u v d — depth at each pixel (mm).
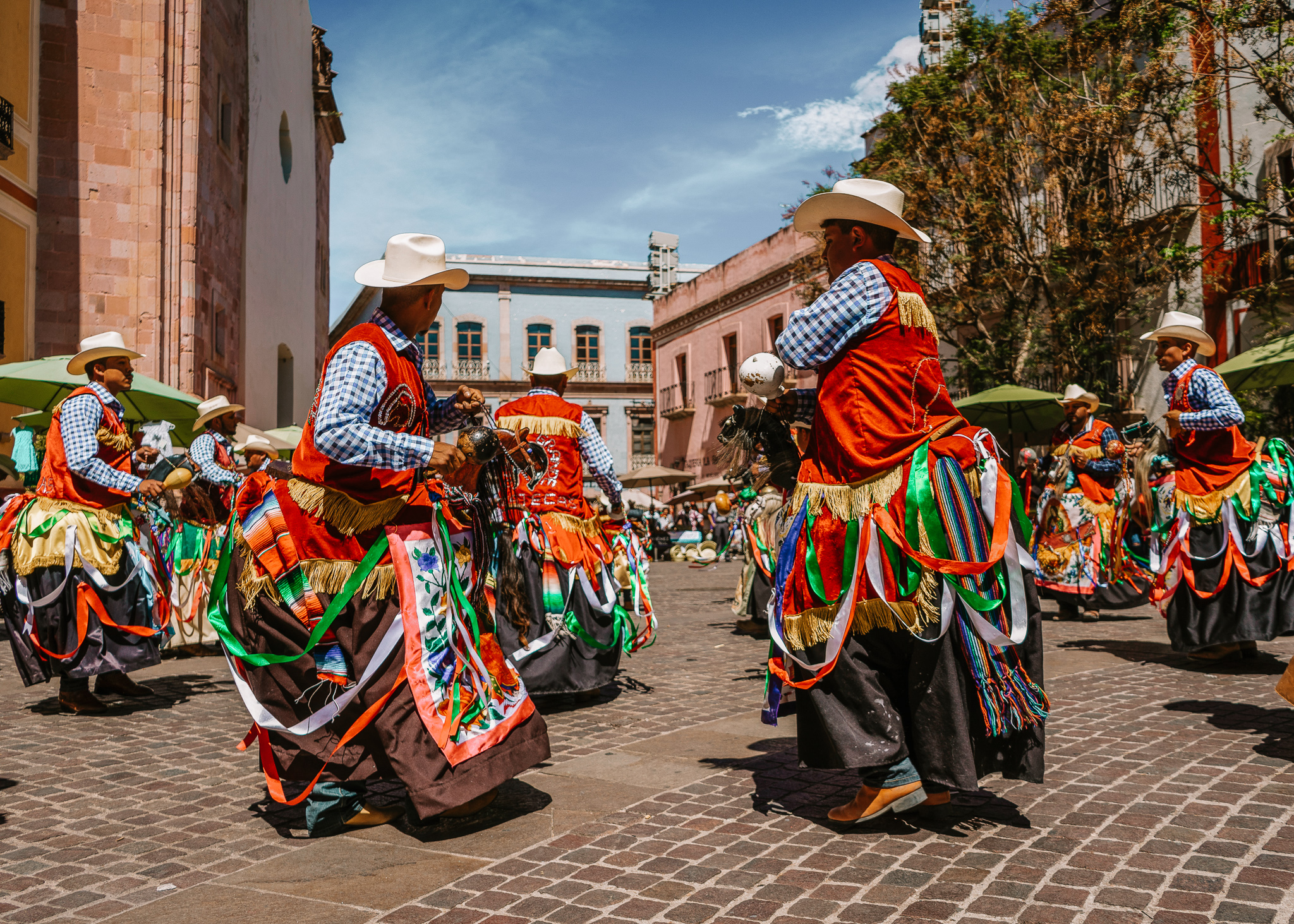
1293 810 3172
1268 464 6133
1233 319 17359
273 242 25016
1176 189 17844
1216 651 6379
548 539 5438
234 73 20484
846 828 3102
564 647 5426
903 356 3010
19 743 4824
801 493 3137
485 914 2494
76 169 16219
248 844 3139
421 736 3061
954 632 2916
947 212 18656
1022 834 3002
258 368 23047
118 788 3910
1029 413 14586
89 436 5488
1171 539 6336
